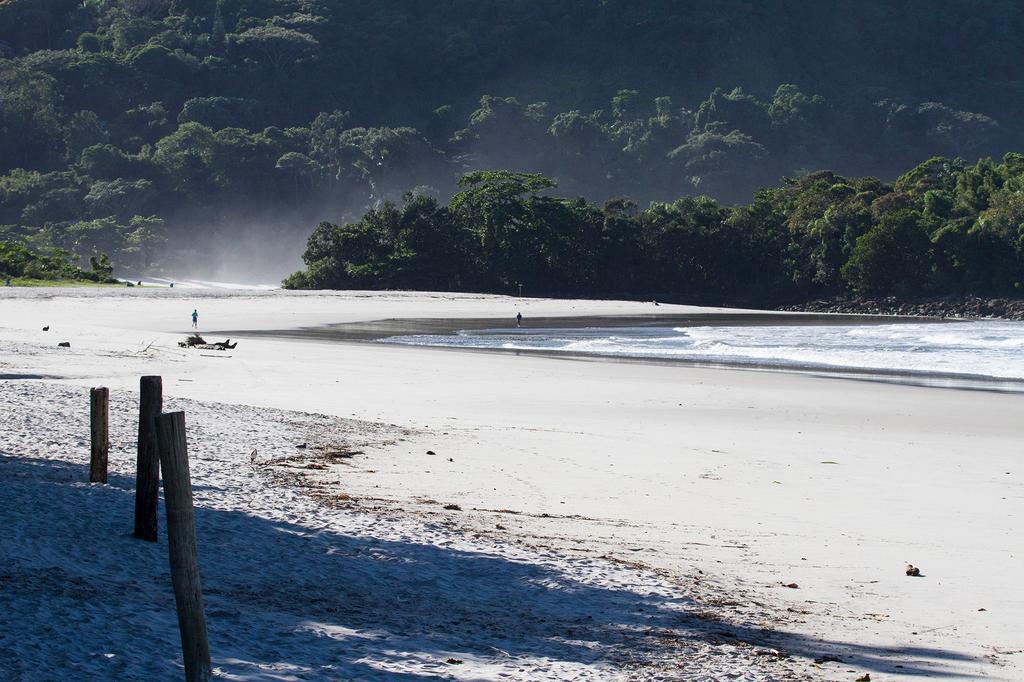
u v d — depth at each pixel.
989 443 38.19
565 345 91.94
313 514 20.28
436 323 127.06
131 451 26.52
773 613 15.84
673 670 12.75
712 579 17.81
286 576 15.79
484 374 62.38
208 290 181.12
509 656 12.98
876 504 25.86
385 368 64.69
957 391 56.84
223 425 33.34
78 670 10.83
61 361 55.66
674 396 52.25
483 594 15.92
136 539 16.94
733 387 57.06
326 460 28.80
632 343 95.25
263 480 24.45
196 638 9.84
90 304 140.25
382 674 11.81
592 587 16.58
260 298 167.00
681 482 28.19
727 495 26.50
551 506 24.17
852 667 13.28
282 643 12.62
